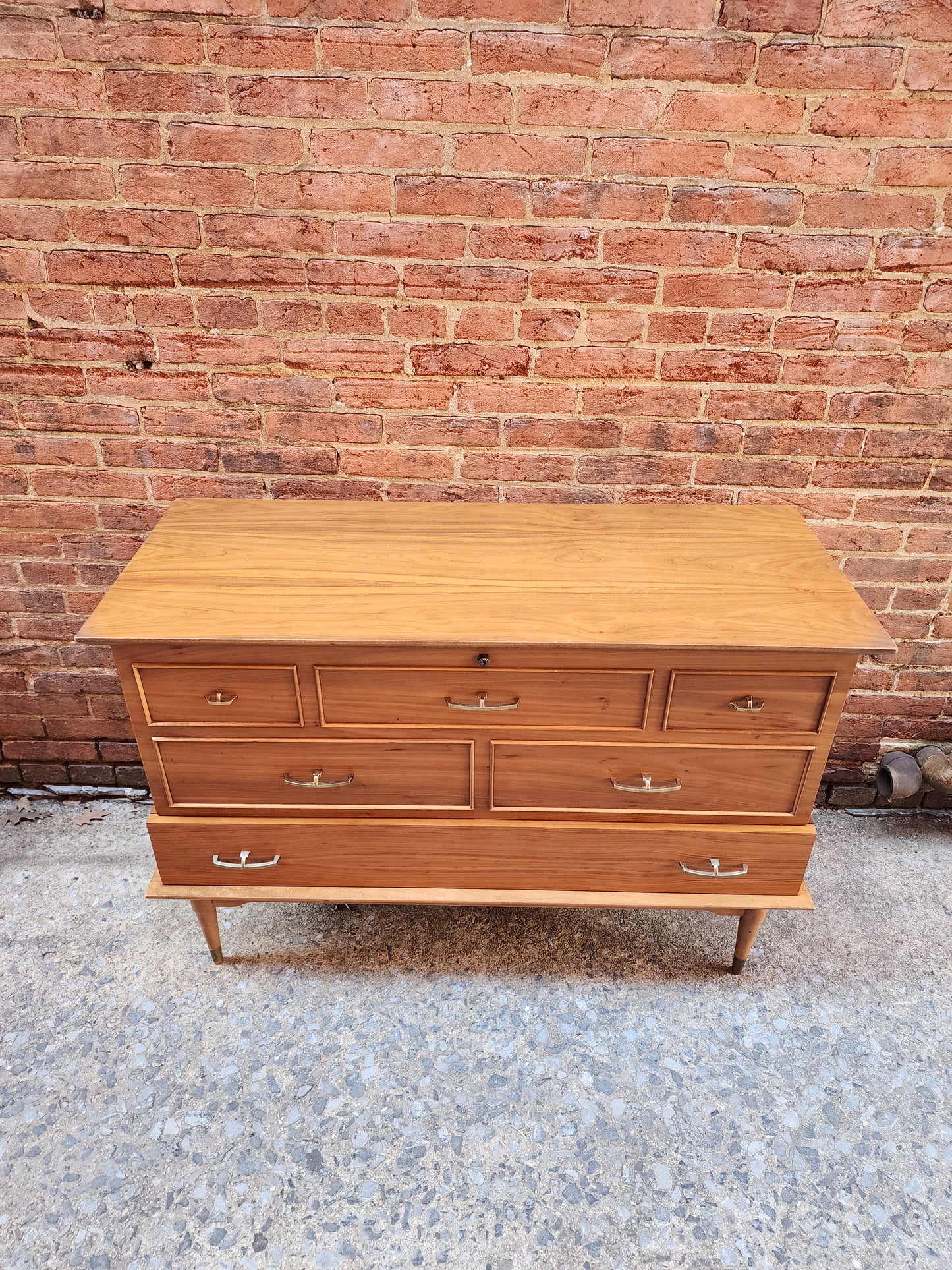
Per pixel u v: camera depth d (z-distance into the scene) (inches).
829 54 67.2
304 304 77.4
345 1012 76.3
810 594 68.3
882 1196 63.2
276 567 70.8
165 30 66.7
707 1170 64.7
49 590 91.5
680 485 86.0
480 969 81.0
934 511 86.0
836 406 81.2
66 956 81.2
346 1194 62.9
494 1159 65.1
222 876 74.5
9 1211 61.4
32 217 73.6
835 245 74.1
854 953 83.0
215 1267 58.5
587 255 75.1
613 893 75.2
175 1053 72.5
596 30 66.6
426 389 81.4
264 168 71.8
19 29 66.6
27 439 83.7
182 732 67.6
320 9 66.0
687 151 70.9
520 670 64.1
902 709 97.2
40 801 101.0
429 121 69.9
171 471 85.7
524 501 87.2
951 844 96.6
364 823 71.9
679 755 68.3
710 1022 76.0
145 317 78.1
